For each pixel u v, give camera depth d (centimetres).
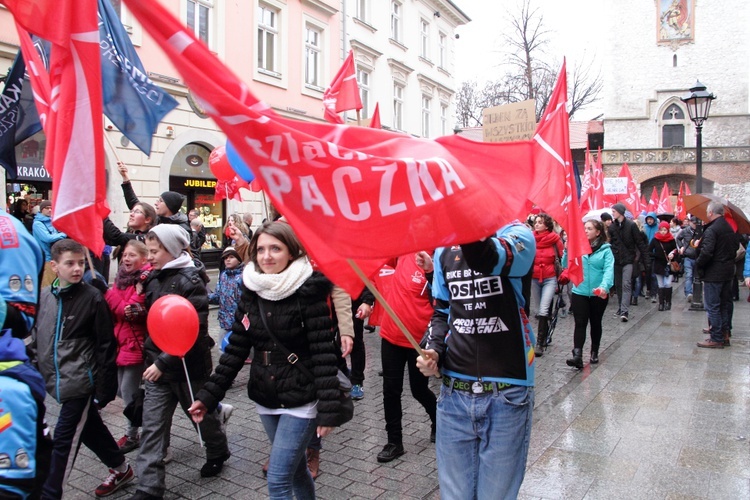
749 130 3759
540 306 788
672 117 3894
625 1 4003
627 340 880
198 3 1480
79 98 319
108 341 362
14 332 227
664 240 1171
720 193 3672
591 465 420
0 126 516
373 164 220
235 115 204
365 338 910
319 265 234
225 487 393
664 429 491
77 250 358
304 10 1827
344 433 497
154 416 366
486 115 697
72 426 355
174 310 356
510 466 266
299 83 1819
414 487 393
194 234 843
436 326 292
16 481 209
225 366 309
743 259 1289
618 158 3788
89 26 316
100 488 386
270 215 691
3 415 208
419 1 2567
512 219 240
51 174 334
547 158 525
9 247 223
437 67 2759
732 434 479
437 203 225
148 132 454
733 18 3834
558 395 593
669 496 373
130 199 537
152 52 1355
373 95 2238
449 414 277
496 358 270
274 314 298
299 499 308
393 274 455
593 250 696
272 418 305
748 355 766
